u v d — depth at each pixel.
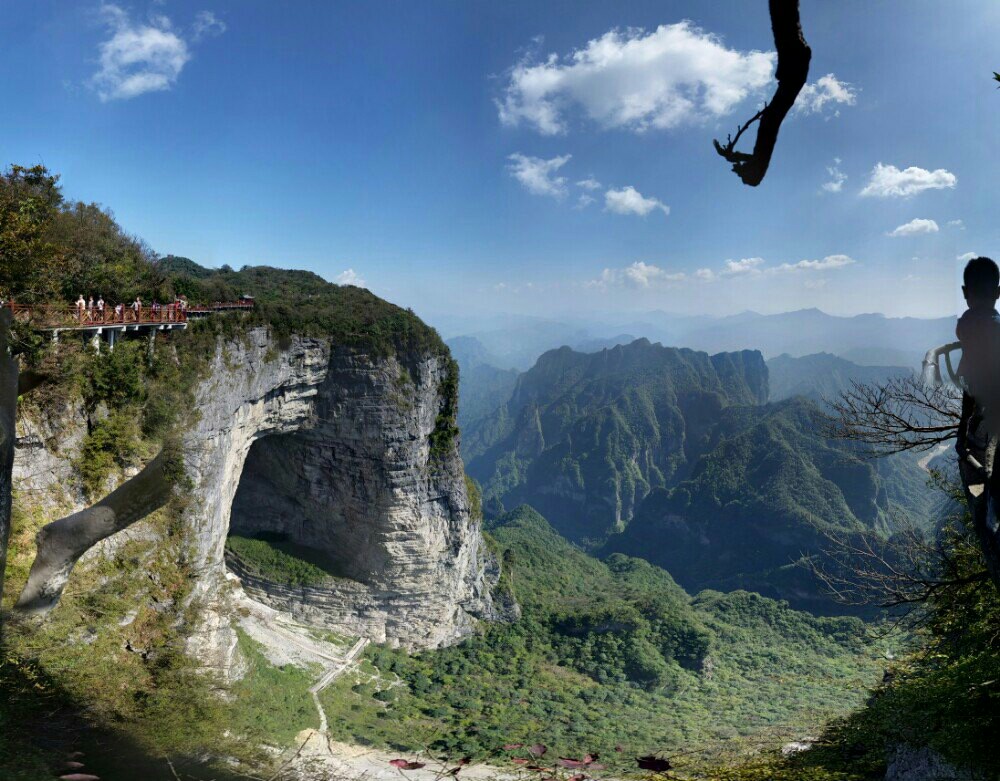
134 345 35.47
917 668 18.31
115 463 30.83
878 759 14.08
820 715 32.09
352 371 70.31
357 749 43.91
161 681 23.70
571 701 72.25
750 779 13.75
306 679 59.41
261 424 63.75
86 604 26.39
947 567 14.91
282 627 69.38
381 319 72.19
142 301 39.66
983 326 4.47
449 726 58.19
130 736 12.26
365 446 72.69
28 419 26.39
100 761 10.26
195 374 44.50
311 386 69.62
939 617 16.06
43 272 27.34
